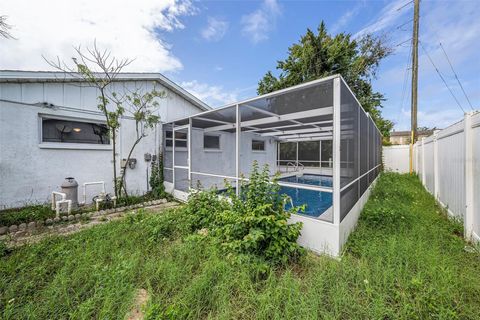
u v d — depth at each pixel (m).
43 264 2.20
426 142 6.34
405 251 2.30
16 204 4.16
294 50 12.27
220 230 2.68
